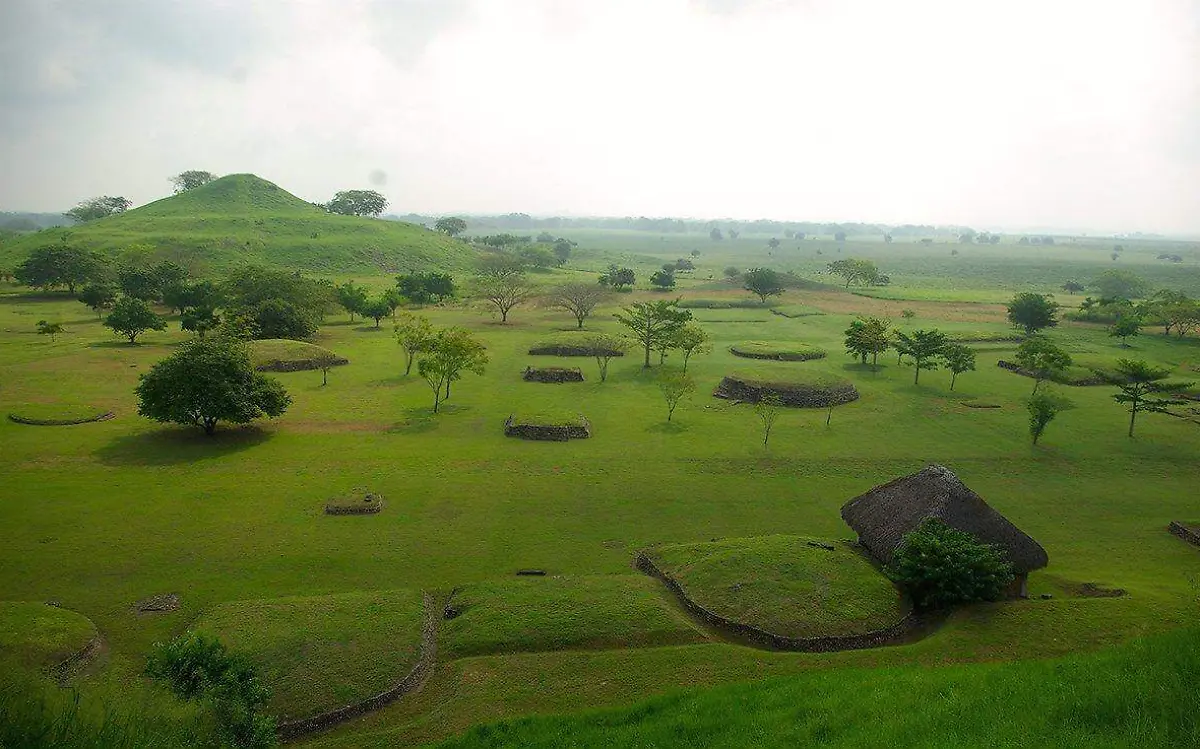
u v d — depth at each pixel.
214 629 22.61
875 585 25.75
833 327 99.19
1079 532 33.47
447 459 41.44
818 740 15.55
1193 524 33.25
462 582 27.36
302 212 195.38
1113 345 85.56
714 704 18.22
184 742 14.68
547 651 22.38
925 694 17.27
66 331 82.44
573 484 38.00
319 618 23.47
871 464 42.25
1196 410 55.28
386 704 20.11
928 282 192.62
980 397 59.16
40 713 14.05
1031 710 15.04
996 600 25.31
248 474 38.22
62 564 27.83
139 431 44.84
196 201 194.00
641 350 78.06
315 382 60.53
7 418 46.28
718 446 44.88
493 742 17.28
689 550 28.80
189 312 86.44
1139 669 16.02
